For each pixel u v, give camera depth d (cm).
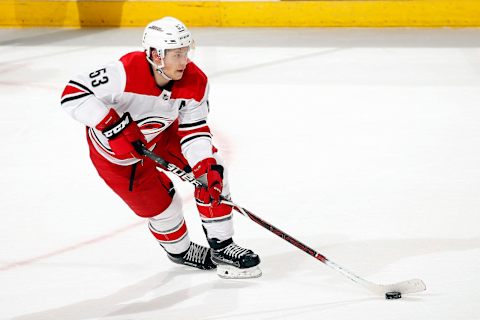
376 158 1348
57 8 2316
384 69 1870
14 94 1734
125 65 820
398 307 868
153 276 965
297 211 1149
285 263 989
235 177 1284
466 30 2202
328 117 1562
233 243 954
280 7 2264
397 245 1034
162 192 912
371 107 1612
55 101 1688
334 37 2166
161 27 802
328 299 894
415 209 1145
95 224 1123
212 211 923
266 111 1606
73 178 1297
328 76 1827
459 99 1647
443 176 1265
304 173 1292
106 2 2298
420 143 1412
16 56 2028
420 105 1617
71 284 948
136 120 853
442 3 2216
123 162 873
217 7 2278
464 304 873
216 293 916
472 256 996
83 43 2142
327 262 888
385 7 2236
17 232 1102
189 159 881
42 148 1434
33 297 919
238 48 2073
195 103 857
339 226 1097
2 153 1412
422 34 2173
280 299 897
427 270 962
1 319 870
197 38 2172
